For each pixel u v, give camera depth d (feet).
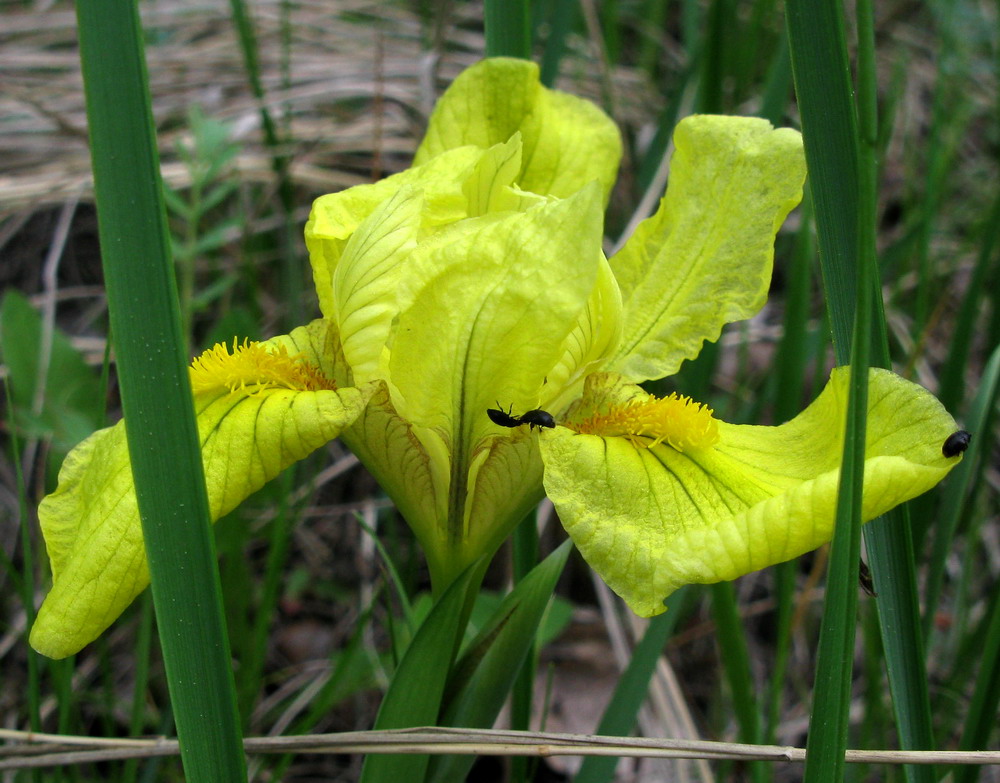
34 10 1.09
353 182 0.88
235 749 0.37
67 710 0.50
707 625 0.66
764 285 0.46
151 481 0.35
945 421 0.40
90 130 0.35
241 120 0.83
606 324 0.44
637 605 0.39
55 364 0.64
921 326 0.65
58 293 0.83
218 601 0.36
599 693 0.68
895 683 0.42
